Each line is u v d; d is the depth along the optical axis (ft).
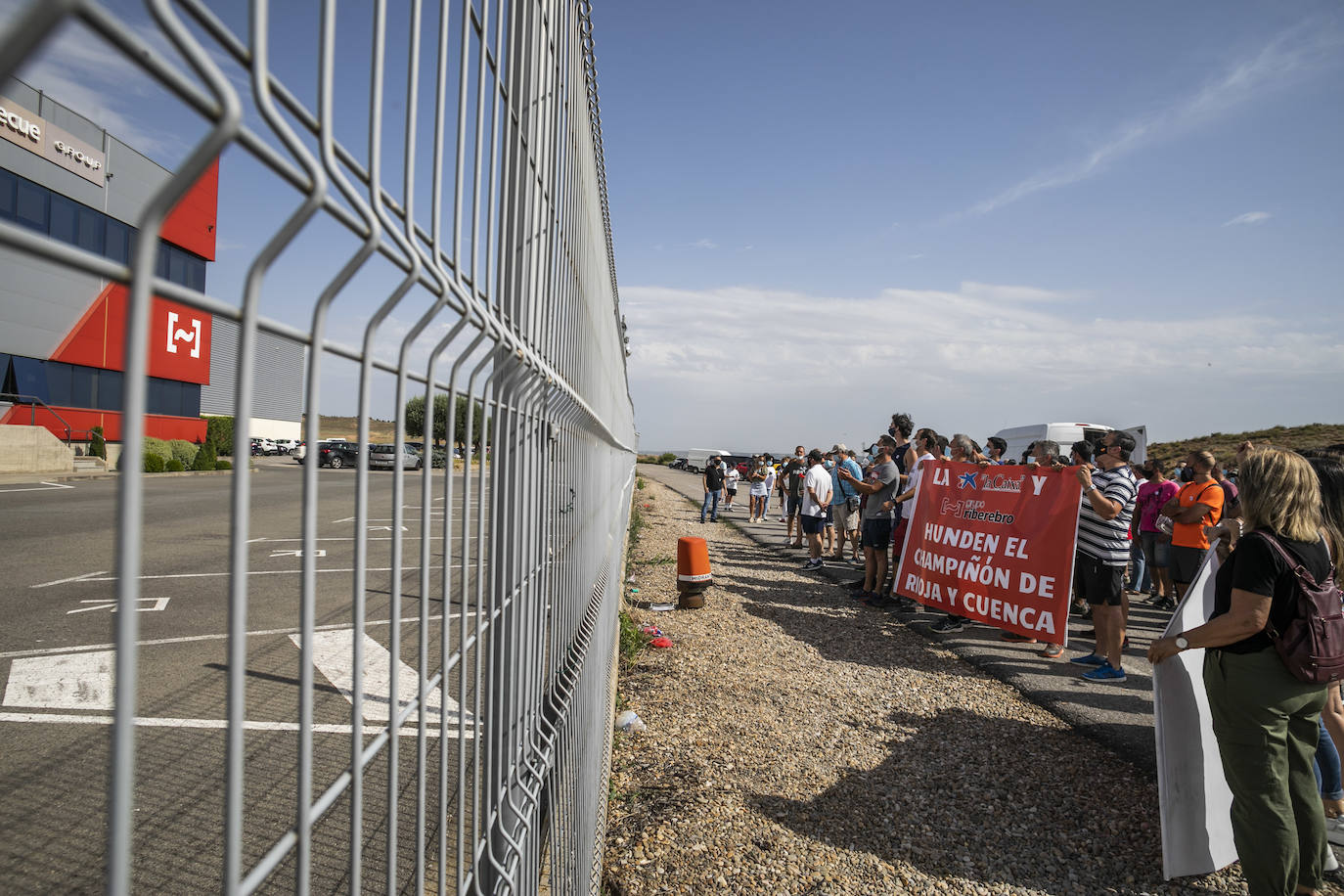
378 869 7.69
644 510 66.69
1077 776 13.15
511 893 3.71
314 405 1.91
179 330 77.87
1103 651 19.24
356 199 1.93
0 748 10.74
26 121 59.47
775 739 14.47
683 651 20.27
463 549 3.05
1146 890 10.12
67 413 68.69
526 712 4.39
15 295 63.46
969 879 10.20
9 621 18.19
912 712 16.11
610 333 13.12
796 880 10.02
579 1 5.90
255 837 8.31
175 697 12.60
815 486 34.81
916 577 24.93
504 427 3.88
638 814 11.53
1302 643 8.73
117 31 1.11
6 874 7.53
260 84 1.57
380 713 11.85
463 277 2.89
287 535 34.81
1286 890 8.86
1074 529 20.45
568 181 5.65
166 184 1.31
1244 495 9.30
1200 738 10.49
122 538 1.25
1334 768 10.87
